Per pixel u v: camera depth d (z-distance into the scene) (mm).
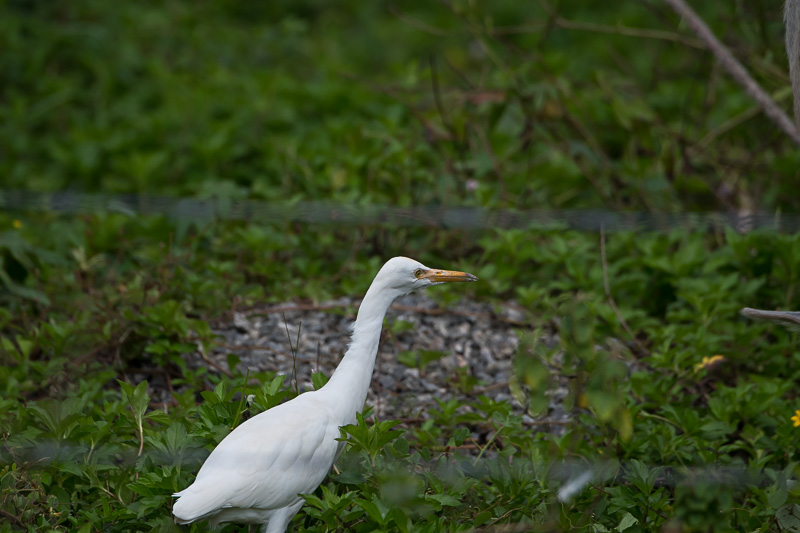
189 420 7578
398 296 7172
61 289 10828
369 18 26828
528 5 25203
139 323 9516
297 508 6512
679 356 9156
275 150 14805
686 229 11922
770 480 7816
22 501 6777
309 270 11547
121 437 7723
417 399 9234
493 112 14094
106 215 12258
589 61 21391
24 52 19516
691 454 7969
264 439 6281
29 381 8797
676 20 18016
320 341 10039
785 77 13188
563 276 11547
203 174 14906
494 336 10375
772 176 13945
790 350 10070
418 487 6707
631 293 11281
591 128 14820
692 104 16453
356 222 11797
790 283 10547
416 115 13930
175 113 17188
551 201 13812
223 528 6680
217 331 10109
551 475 7270
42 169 16172
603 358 6938
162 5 24469
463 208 11977
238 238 11648
